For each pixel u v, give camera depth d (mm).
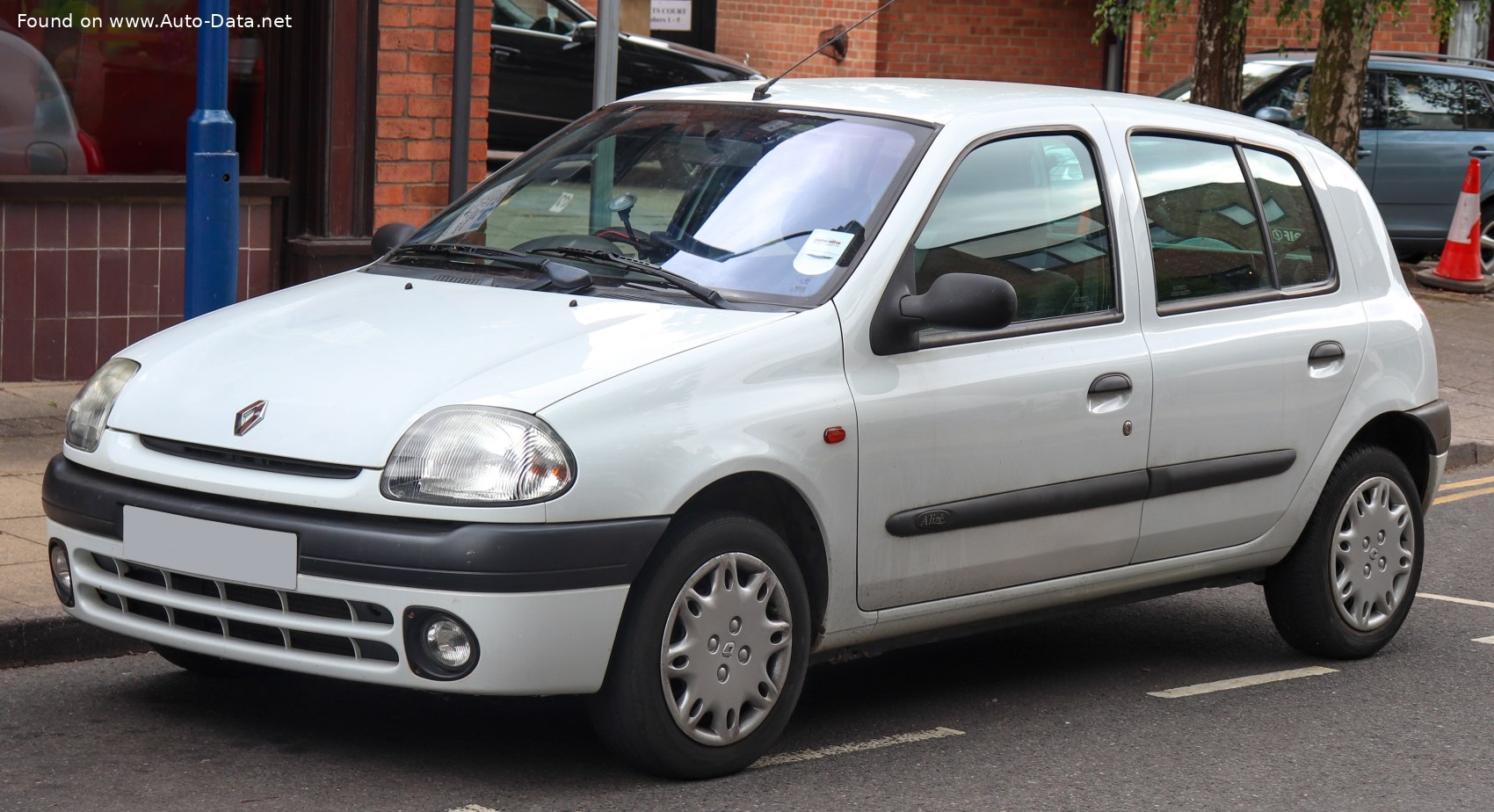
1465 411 12453
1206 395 6273
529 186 6230
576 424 4762
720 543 5047
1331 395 6734
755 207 5695
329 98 10258
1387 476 7020
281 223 10453
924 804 5125
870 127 5879
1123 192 6230
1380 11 15914
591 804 4934
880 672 6617
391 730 5531
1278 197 6832
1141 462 6105
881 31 23250
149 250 10062
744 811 4957
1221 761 5707
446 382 4871
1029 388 5742
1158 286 6254
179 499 4910
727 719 5168
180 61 10250
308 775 5082
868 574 5434
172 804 4809
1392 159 17219
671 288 5465
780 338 5215
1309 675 6820
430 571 4605
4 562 6723
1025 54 23594
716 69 15875
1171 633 7418
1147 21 15234
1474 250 16953
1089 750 5746
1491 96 17391
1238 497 6473
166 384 5168
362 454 4719
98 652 6203
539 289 5527
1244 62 15133
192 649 5000
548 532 4664
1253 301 6574
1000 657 6914
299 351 5168
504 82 15008
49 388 9750
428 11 10516
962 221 5742
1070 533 5953
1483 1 16812
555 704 5871
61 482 5191
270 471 4820
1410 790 5508
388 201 10609
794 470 5148
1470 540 9430
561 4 15398
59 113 9906
